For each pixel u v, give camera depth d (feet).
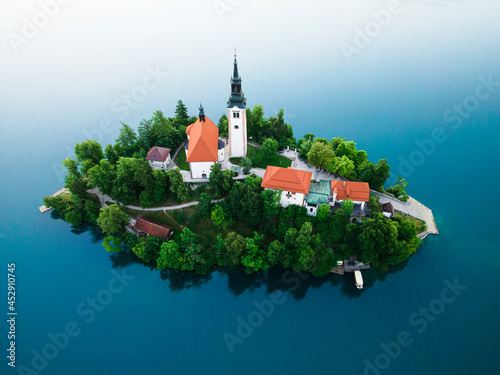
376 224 344.08
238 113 413.80
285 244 357.61
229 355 309.42
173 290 362.74
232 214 380.99
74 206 432.25
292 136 513.86
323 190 390.21
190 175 429.38
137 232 404.77
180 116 511.81
